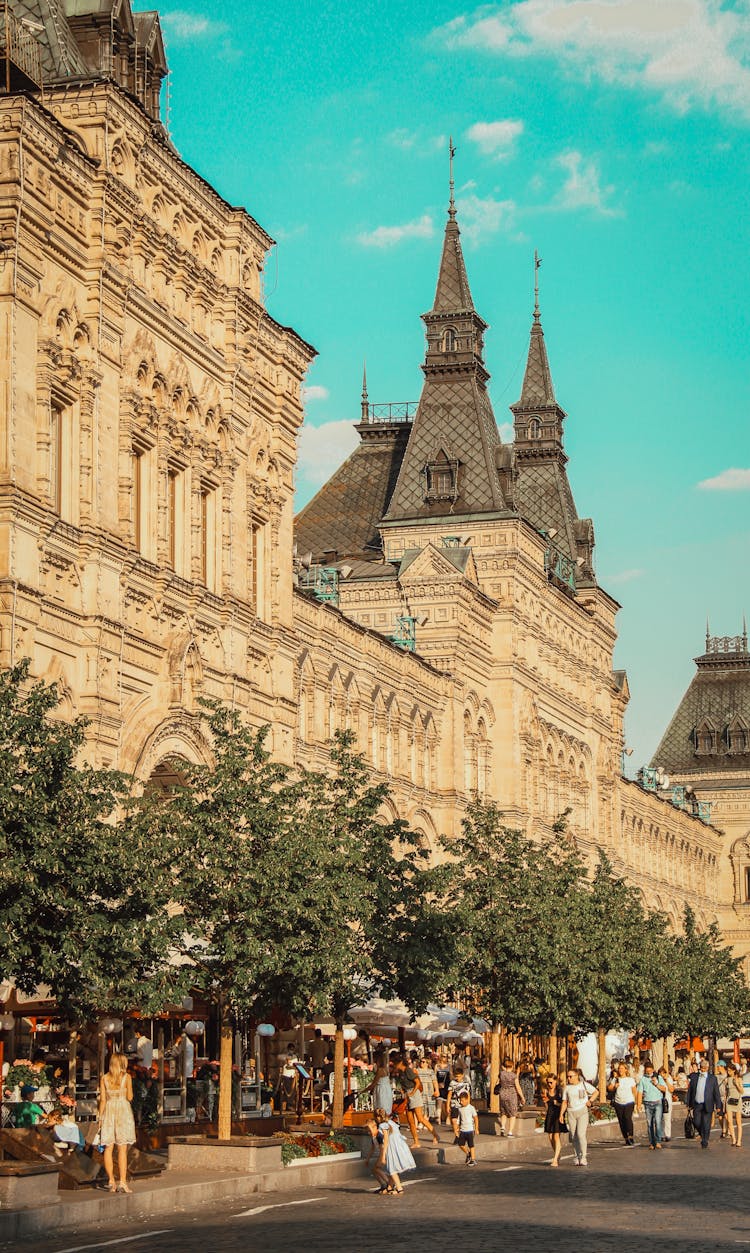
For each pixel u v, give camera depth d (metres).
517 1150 63.31
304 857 47.12
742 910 171.50
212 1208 39.47
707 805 173.12
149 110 59.31
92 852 37.28
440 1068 77.62
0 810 35.34
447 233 107.62
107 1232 34.16
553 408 126.00
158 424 55.00
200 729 56.06
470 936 66.81
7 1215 32.94
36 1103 43.44
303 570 99.56
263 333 63.34
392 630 94.88
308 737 76.44
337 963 46.88
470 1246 31.44
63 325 49.66
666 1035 102.44
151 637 53.91
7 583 45.41
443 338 105.44
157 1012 42.59
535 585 106.81
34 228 47.62
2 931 34.75
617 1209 39.03
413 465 104.44
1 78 51.09
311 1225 35.41
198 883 45.84
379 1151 44.88
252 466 62.50
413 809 87.88
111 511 51.72
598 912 80.81
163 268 55.66
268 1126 53.50
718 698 177.50
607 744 126.44
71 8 57.12
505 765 100.19
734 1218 36.94
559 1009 71.56
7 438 46.16
